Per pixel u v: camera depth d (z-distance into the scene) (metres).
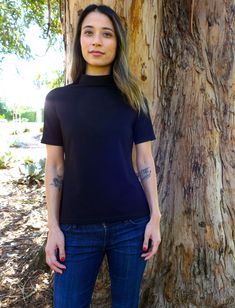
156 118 2.31
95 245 1.58
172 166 2.37
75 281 1.59
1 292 2.79
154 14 2.13
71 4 2.08
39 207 5.30
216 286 2.32
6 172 7.89
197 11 2.41
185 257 2.34
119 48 1.63
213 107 2.39
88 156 1.53
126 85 1.60
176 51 2.40
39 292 2.76
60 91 1.63
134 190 1.59
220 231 2.34
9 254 3.48
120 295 1.67
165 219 2.36
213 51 2.45
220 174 2.39
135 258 1.60
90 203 1.54
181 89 2.38
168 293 2.36
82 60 1.70
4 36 5.31
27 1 4.93
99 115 1.56
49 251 1.59
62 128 1.58
